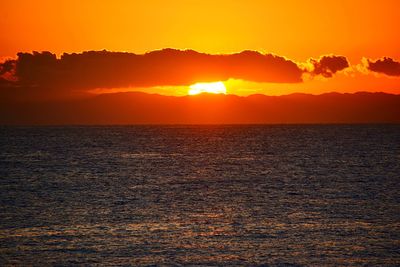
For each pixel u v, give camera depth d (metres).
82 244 160.50
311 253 152.50
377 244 160.75
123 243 162.12
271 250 155.50
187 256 150.00
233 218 196.62
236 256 150.00
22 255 150.12
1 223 187.75
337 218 196.12
